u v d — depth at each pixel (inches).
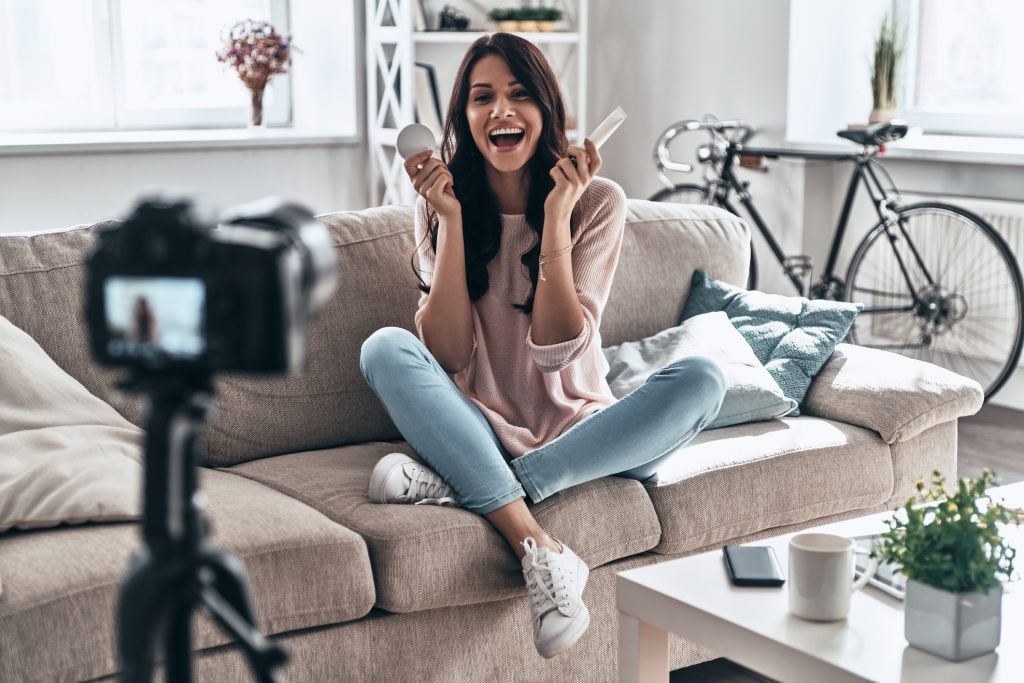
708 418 79.7
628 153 211.9
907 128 162.9
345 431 88.2
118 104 185.0
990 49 174.6
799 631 57.3
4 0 174.6
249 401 84.4
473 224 86.1
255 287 21.4
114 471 70.2
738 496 82.6
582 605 70.4
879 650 55.3
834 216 184.1
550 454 76.2
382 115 189.6
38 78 178.7
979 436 152.6
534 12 192.1
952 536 54.8
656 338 98.5
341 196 195.2
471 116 84.5
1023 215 157.6
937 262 168.2
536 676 76.4
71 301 81.0
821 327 99.2
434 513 72.2
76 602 59.7
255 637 21.9
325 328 87.3
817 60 182.1
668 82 202.2
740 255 109.7
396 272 91.3
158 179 175.5
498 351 86.2
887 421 90.7
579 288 85.3
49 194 166.7
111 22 182.7
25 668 58.1
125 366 22.1
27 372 75.0
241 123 196.7
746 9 187.8
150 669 21.7
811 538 60.5
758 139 188.4
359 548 68.2
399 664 70.8
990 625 55.1
